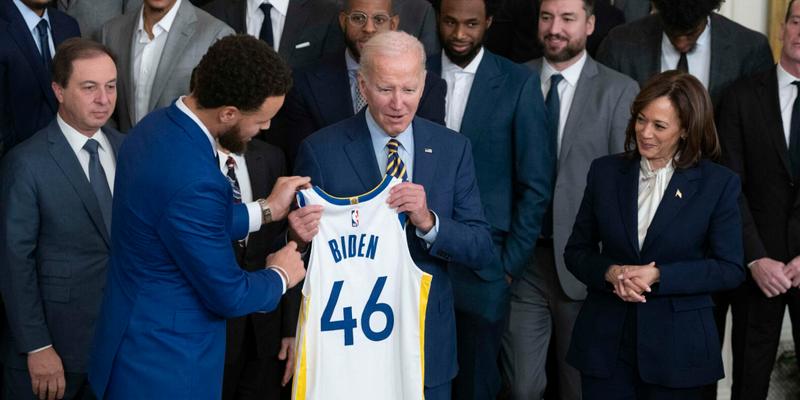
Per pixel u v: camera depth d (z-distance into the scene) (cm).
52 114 589
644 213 497
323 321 434
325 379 436
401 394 439
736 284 483
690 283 472
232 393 546
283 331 554
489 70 586
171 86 591
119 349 385
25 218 495
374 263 434
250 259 529
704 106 481
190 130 373
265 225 532
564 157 592
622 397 492
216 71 363
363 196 430
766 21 738
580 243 520
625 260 496
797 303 595
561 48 593
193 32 602
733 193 487
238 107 367
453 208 457
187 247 367
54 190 500
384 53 417
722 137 604
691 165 491
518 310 617
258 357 545
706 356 481
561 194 591
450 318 458
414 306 430
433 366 448
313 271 430
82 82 498
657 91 480
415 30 672
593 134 589
